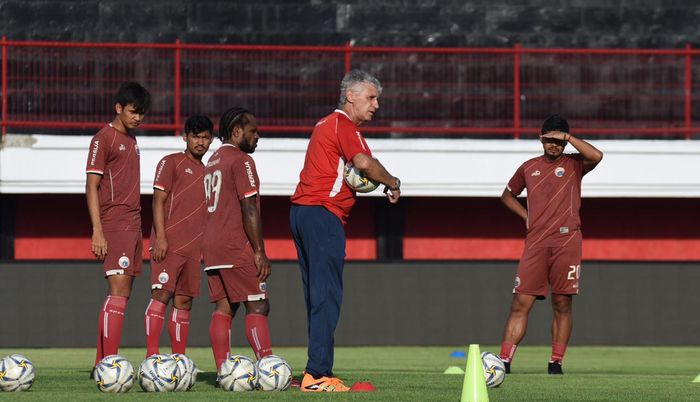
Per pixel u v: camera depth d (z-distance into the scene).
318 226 21.59
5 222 52.56
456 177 51.69
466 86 53.44
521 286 30.50
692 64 54.53
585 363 38.78
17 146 50.25
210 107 51.88
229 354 24.05
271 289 49.03
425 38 56.06
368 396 19.88
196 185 27.25
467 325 50.03
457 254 54.78
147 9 55.19
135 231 25.06
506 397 20.77
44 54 50.94
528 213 30.48
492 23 56.31
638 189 51.91
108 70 51.41
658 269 50.34
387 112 53.25
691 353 45.19
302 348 47.66
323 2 55.72
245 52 52.09
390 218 53.69
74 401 18.72
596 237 55.03
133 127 25.03
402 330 49.81
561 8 56.53
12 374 21.00
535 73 53.47
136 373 26.48
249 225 23.00
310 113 52.31
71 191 50.47
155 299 27.09
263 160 51.00
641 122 53.91
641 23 56.72
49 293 48.50
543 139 30.22
